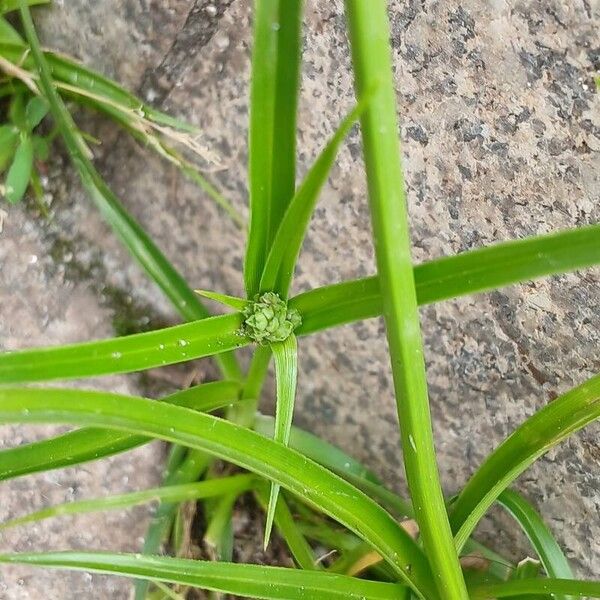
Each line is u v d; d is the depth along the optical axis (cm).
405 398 13
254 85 15
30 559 16
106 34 24
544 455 23
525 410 23
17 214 24
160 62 24
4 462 17
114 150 24
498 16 22
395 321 13
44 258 24
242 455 14
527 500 23
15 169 22
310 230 24
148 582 21
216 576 16
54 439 17
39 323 24
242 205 24
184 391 21
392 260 12
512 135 22
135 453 24
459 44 22
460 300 23
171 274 21
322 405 24
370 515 16
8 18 23
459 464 24
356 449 24
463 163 23
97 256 24
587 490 23
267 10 14
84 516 24
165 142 24
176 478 23
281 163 16
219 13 23
